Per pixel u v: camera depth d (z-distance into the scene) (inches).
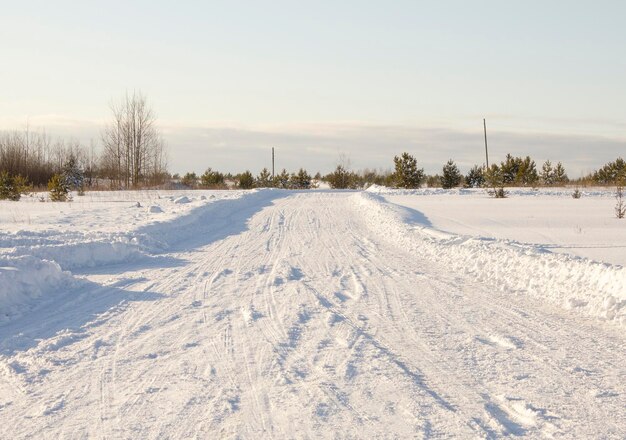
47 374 258.1
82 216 952.3
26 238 585.6
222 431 196.7
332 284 455.8
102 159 2684.5
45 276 426.6
